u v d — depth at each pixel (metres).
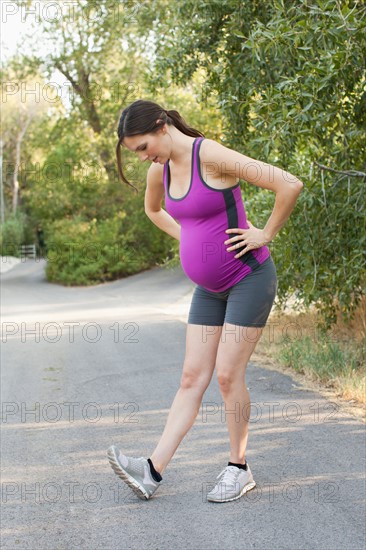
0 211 58.94
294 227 7.78
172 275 32.47
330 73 6.36
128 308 18.80
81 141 34.09
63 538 3.69
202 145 3.99
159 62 9.93
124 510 4.05
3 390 7.84
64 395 7.41
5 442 5.58
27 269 45.94
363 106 7.18
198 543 3.56
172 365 8.97
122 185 35.47
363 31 6.27
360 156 7.74
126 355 10.04
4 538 3.71
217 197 4.03
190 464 4.82
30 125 52.97
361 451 4.92
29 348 11.31
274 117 6.82
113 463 4.07
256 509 3.98
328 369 7.37
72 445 5.42
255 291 4.14
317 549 3.44
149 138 4.00
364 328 8.84
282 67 7.44
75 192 35.50
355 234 7.70
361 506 3.95
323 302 8.67
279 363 8.38
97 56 30.42
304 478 4.44
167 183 4.16
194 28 9.54
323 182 7.50
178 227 4.80
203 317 4.31
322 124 6.91
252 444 5.19
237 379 4.18
